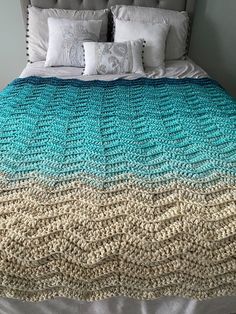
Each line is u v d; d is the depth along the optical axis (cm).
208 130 145
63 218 92
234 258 91
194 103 176
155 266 90
